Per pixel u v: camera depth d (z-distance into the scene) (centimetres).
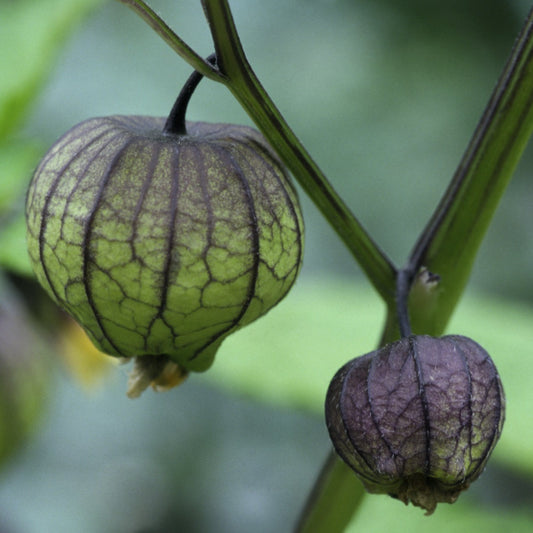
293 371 37
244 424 51
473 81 56
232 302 29
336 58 56
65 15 36
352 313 38
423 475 29
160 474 50
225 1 29
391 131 55
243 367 36
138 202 29
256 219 29
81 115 50
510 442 35
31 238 29
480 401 29
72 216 29
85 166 29
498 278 54
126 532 50
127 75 52
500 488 47
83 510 48
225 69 29
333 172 54
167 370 30
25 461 48
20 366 36
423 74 56
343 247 52
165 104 52
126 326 29
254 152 29
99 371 36
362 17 57
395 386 29
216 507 50
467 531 38
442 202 30
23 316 36
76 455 49
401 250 53
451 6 57
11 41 36
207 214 29
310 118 55
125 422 50
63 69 51
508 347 38
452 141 55
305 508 32
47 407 38
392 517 38
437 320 31
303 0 57
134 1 28
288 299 38
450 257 30
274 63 56
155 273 29
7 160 36
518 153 30
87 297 29
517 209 55
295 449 51
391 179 54
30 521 47
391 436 28
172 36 28
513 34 56
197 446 51
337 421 29
